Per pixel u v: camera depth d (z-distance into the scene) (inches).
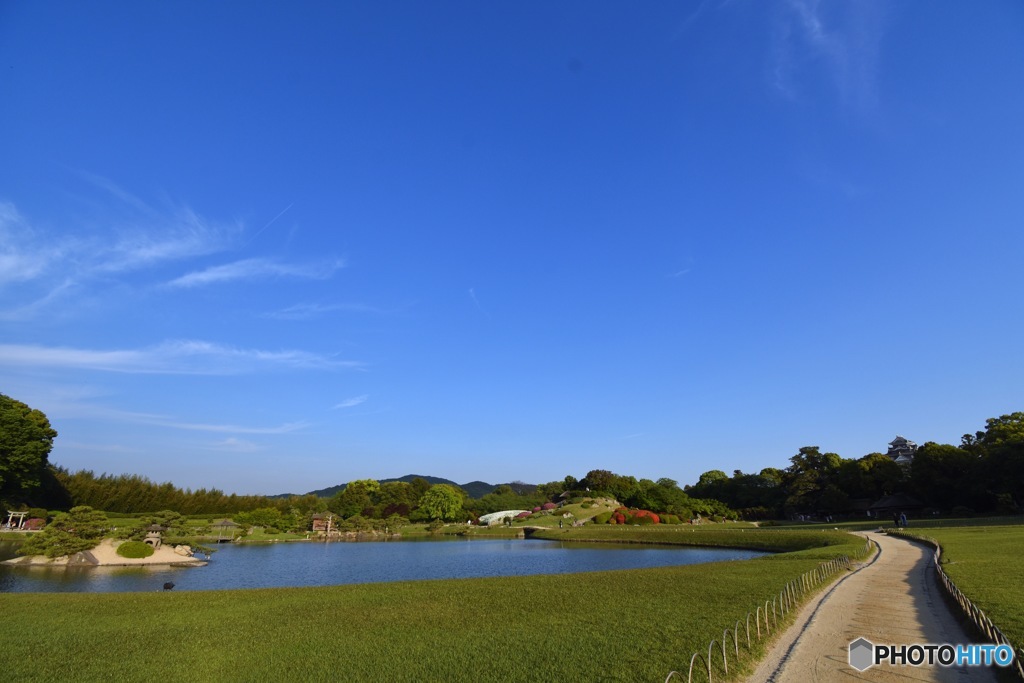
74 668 662.5
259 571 2176.4
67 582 1803.6
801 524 4247.0
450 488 5871.1
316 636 804.0
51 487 4158.5
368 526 4463.6
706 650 666.2
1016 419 4180.6
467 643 748.6
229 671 647.1
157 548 2464.3
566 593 1131.3
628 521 4692.4
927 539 2052.2
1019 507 3489.2
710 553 2743.6
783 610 859.4
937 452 4133.9
